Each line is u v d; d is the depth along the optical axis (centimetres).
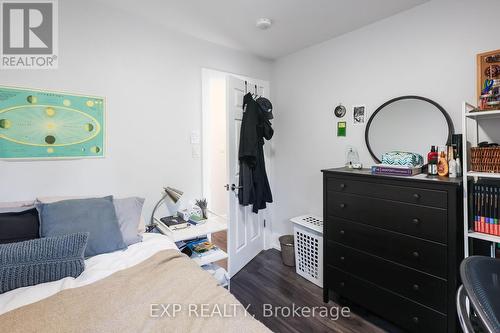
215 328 93
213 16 212
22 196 172
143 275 131
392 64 216
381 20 221
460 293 88
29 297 113
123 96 210
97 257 151
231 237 255
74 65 188
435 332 157
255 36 250
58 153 184
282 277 257
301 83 289
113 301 109
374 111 229
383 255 179
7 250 124
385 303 180
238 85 264
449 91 187
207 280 126
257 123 264
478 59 167
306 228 249
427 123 197
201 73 256
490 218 144
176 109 240
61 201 164
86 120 194
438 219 153
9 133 168
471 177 161
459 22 181
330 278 211
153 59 225
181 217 230
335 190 205
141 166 222
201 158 259
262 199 274
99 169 201
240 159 258
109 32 201
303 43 269
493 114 146
